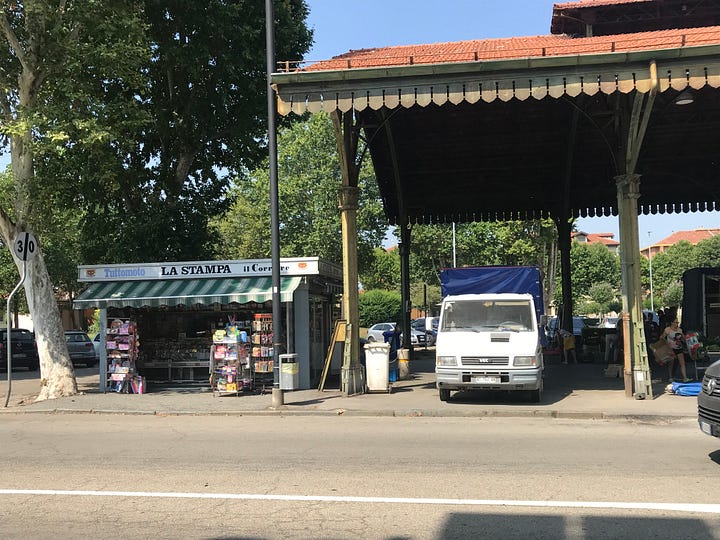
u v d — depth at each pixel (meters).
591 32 17.81
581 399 13.09
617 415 11.31
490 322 13.31
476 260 50.22
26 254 13.62
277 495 6.32
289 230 45.06
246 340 14.80
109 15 14.67
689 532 5.14
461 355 12.52
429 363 22.98
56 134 13.16
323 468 7.47
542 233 42.44
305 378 15.49
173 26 19.08
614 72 11.63
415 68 11.92
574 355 20.98
